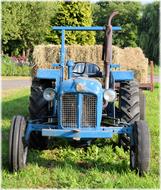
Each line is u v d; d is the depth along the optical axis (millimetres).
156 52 45906
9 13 31062
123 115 6645
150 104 12633
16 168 5461
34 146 6688
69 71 6707
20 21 33750
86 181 5164
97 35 42438
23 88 18641
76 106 5648
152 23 46500
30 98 6953
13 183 5102
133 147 5582
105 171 5566
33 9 35281
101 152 6527
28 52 39688
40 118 6570
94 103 5684
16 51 39875
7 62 30734
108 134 5539
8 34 33125
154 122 9188
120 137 6922
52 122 6070
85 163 6012
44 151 6680
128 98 6711
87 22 14555
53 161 6105
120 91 6844
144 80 13555
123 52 13555
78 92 5617
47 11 35656
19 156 5434
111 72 6992
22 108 11219
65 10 14391
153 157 6391
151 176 5430
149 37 46500
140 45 46812
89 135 5523
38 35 36719
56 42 14805
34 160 6125
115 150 6695
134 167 5504
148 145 5379
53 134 5527
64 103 5680
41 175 5379
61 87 5703
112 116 6734
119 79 6805
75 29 6914
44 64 12797
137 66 13414
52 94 5848
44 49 12789
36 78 7297
